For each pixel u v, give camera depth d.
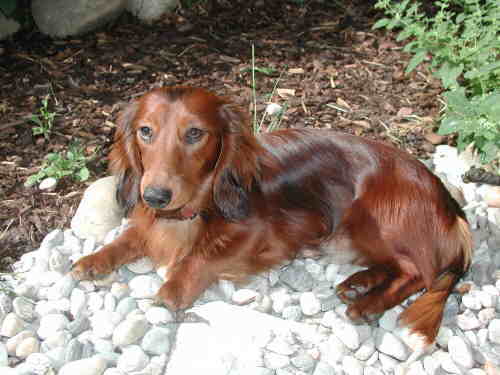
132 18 1.45
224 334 0.81
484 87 1.08
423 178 0.89
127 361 0.77
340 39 1.44
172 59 1.34
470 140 1.09
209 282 0.87
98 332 0.81
